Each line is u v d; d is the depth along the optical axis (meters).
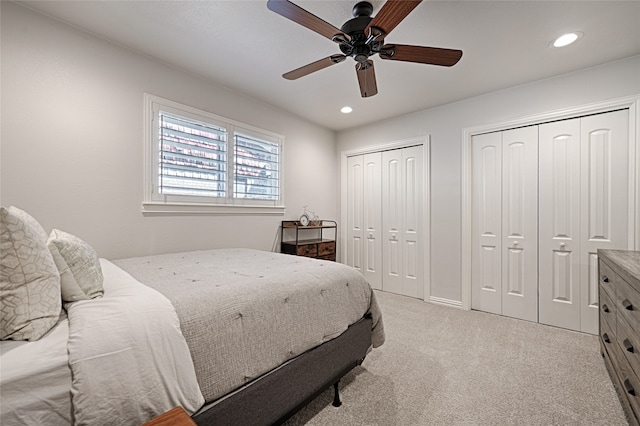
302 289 1.47
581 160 2.55
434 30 1.97
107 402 0.76
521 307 2.87
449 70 2.53
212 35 2.08
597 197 2.48
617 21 1.86
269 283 1.40
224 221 2.93
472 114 3.13
